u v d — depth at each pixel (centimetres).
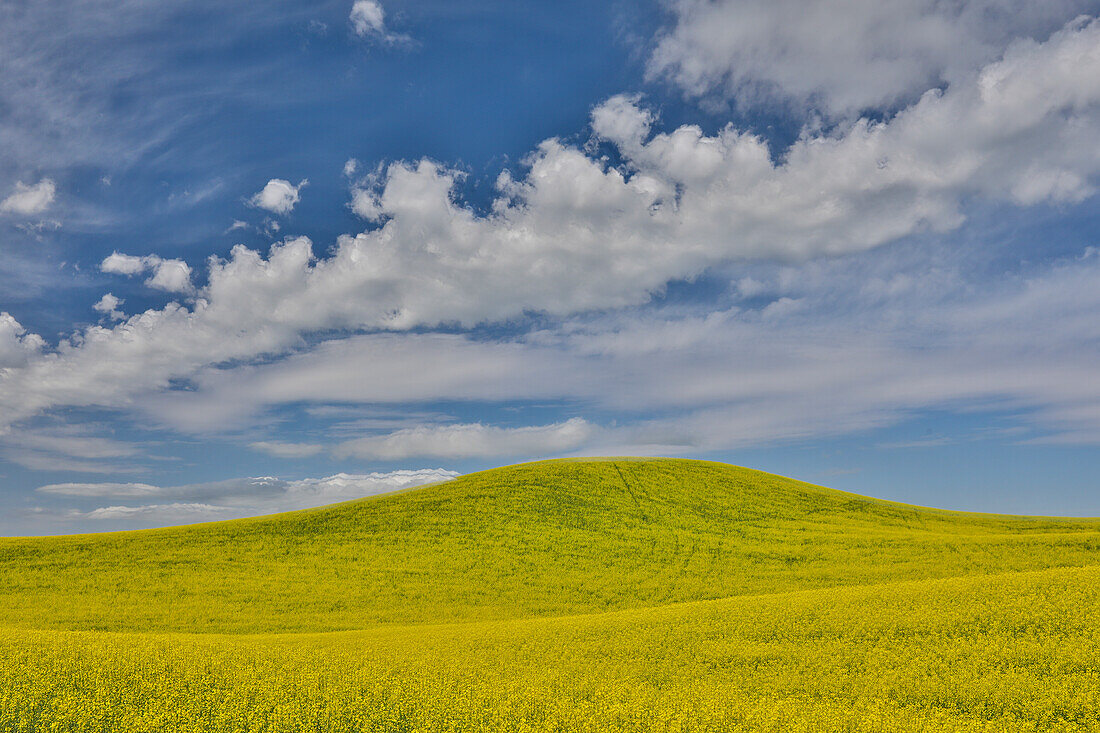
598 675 1867
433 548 5188
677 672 1884
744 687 1730
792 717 1408
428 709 1502
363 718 1441
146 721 1336
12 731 1283
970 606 2262
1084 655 1722
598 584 4350
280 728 1383
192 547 5262
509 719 1446
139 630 3397
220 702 1515
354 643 2448
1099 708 1429
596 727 1368
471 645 2328
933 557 4484
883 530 5656
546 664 2005
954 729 1327
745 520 6028
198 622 3588
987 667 1723
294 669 1850
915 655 1883
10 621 3547
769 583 4166
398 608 3891
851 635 2120
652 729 1355
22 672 1633
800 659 1936
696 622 2442
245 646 2206
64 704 1357
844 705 1547
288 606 3934
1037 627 1998
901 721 1366
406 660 2031
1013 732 1338
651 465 7912
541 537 5453
